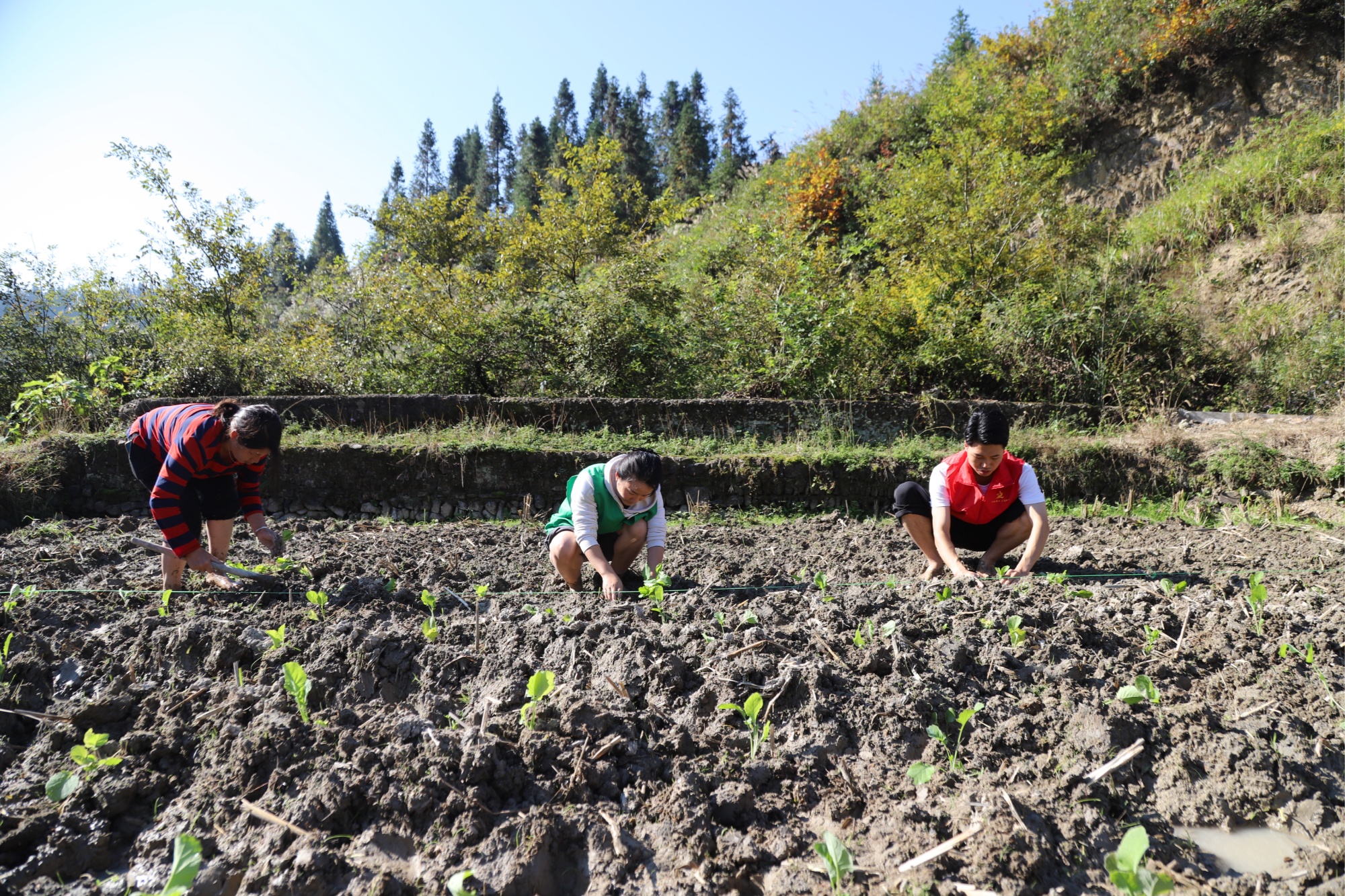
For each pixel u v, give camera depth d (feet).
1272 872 7.57
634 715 9.30
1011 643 10.81
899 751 8.96
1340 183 36.32
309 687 9.65
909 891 7.10
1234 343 31.55
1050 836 7.84
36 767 8.74
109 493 23.58
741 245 40.22
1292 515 22.22
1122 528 21.15
